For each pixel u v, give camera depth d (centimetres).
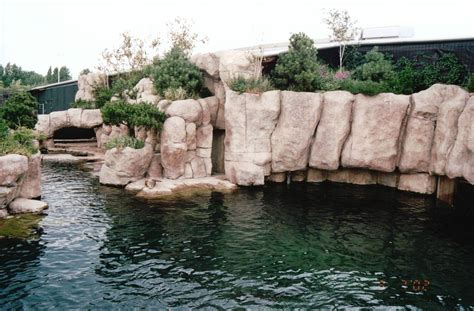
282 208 1753
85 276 1066
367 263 1202
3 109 3319
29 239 1311
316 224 1549
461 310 947
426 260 1233
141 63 3753
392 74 2291
